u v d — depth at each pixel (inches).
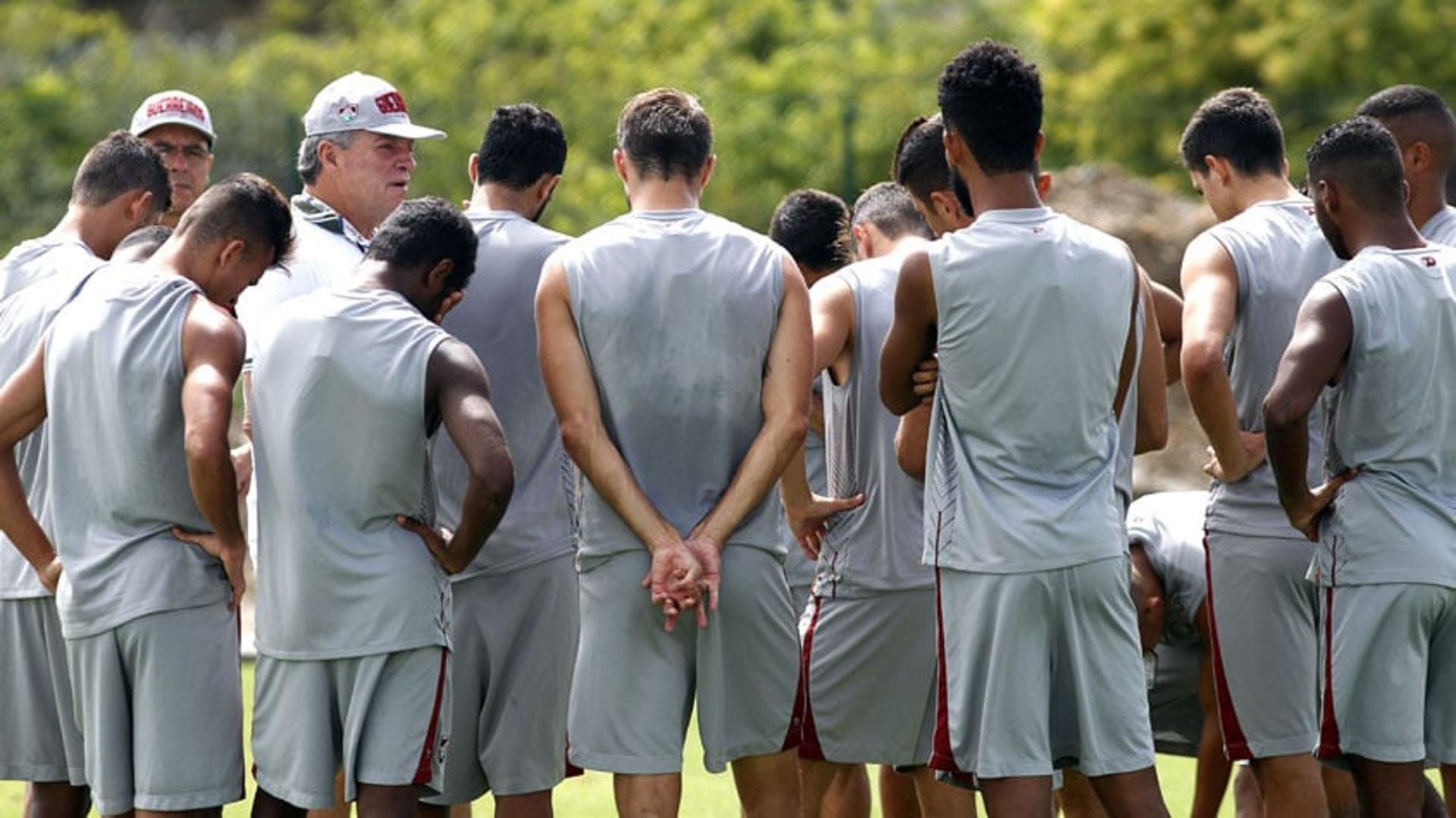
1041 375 707.4
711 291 743.1
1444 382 733.3
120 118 2293.3
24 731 802.2
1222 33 2573.8
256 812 743.7
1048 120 2588.6
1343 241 758.5
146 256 795.4
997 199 722.2
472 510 709.9
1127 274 722.8
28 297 816.9
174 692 735.7
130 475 735.1
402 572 717.3
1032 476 712.4
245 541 764.0
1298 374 720.3
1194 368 789.2
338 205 909.8
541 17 2669.8
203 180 1077.8
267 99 2276.1
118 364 733.3
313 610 716.7
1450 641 740.7
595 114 2363.4
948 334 714.2
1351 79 2500.0
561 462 811.4
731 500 741.3
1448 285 734.5
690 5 2696.9
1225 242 814.5
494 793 803.4
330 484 715.4
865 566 822.5
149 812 737.0
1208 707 904.9
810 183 2245.3
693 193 763.4
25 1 3166.8
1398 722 731.4
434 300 740.0
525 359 803.4
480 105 2391.7
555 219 2218.3
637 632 745.0
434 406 721.6
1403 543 729.6
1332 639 743.1
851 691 832.3
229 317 741.9
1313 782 816.9
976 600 713.0
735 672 759.1
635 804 751.1
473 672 794.2
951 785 784.3
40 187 2236.7
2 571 799.7
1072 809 869.8
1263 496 811.4
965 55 725.9
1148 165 2496.3
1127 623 727.1
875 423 816.3
